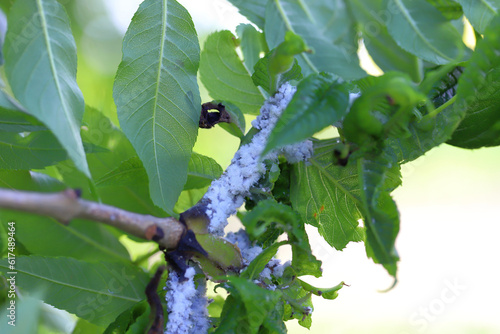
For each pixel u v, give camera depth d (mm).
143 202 1021
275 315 950
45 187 1006
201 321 972
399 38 1017
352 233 1001
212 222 968
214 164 1018
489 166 2414
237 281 943
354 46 1034
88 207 917
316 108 941
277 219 953
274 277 979
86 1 1215
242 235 996
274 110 982
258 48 1045
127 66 984
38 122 975
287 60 968
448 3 1018
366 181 948
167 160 979
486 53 961
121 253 1029
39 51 952
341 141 970
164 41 992
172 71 990
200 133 1353
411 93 941
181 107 988
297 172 997
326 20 1028
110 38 1229
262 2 1026
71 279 1000
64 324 1046
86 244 1020
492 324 1807
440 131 977
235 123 1011
